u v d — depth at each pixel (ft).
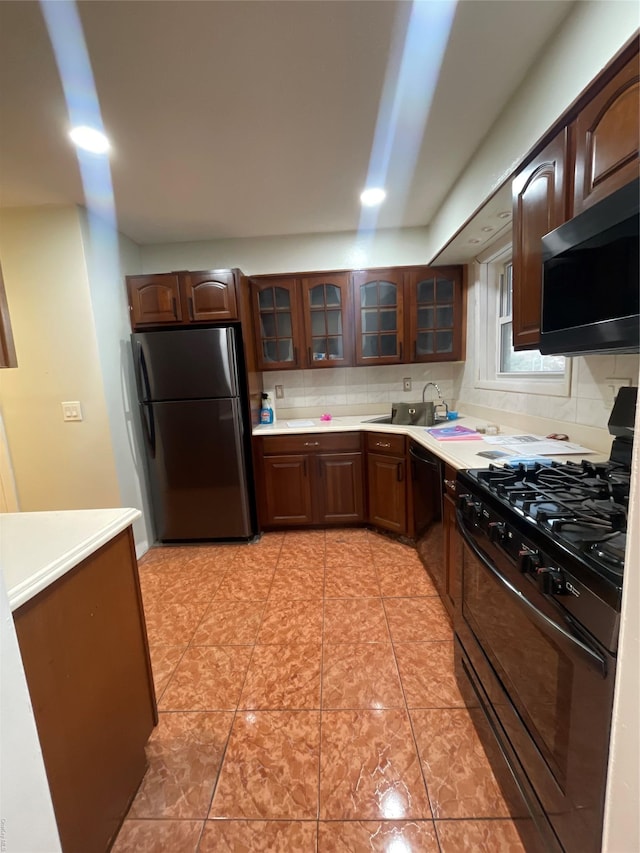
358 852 3.13
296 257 9.69
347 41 3.94
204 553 8.71
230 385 8.49
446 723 4.25
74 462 7.94
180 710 4.56
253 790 3.66
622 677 1.53
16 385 7.77
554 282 3.60
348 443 9.07
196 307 8.55
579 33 3.59
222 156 5.97
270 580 7.41
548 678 2.64
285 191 7.22
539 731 2.77
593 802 2.18
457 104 4.97
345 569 7.64
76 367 7.68
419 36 3.90
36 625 2.56
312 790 3.62
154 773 3.85
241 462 8.79
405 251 9.58
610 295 2.91
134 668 3.78
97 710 3.17
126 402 8.46
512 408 7.33
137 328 8.73
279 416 10.81
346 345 9.53
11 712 1.57
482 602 3.81
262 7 3.51
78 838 2.84
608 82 3.18
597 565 2.20
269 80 4.43
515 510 3.15
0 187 6.54
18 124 4.99
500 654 3.41
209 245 9.70
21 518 3.62
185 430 8.70
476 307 8.72
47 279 7.45
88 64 4.06
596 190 3.37
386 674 4.96
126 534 3.75
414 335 9.39
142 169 6.21
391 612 6.22
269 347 9.68
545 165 4.11
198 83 4.43
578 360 5.36
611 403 4.77
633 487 1.42
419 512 7.42
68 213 7.28
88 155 5.77
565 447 5.29
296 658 5.32
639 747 1.44
